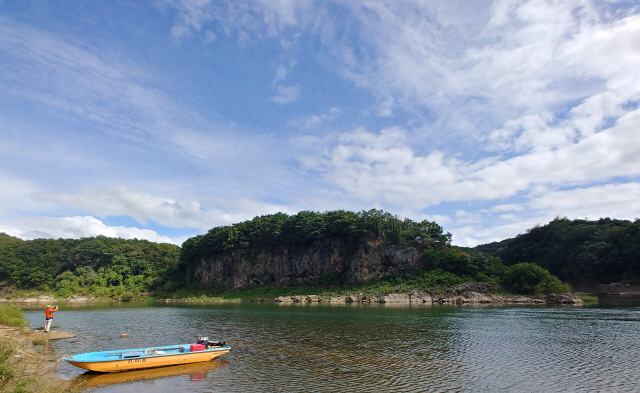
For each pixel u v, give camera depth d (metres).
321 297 102.56
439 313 65.62
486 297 90.38
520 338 39.84
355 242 122.31
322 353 32.66
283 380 24.41
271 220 139.38
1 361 15.88
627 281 111.31
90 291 136.38
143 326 51.22
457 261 109.19
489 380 24.50
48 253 166.88
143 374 25.73
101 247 167.25
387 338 40.12
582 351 33.31
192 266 149.75
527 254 142.00
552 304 82.75
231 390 22.45
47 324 43.19
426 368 27.47
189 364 28.45
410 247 115.44
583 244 125.56
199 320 58.12
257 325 51.53
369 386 23.16
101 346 35.81
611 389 22.83
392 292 98.00
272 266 132.88
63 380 24.12
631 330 44.91
